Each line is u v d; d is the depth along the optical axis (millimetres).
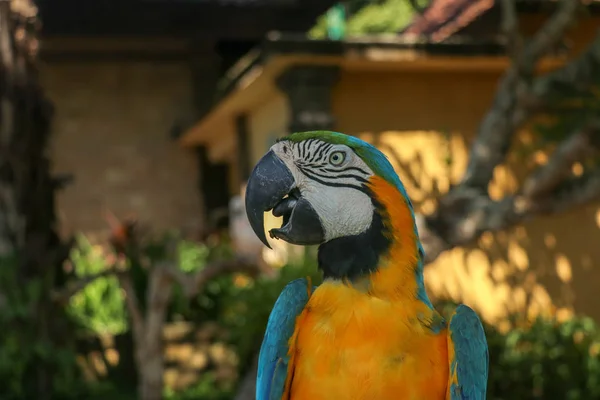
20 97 2092
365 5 4172
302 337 712
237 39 3721
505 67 2553
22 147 2107
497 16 2436
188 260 2809
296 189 720
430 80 2574
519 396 2109
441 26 2689
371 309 688
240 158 3129
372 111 2512
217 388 2518
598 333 2230
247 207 727
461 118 2594
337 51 2324
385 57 2367
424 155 2553
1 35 2066
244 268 1981
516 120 1999
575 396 2066
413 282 711
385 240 706
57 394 2219
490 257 2623
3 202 2119
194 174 3869
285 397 720
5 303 2105
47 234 2193
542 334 2188
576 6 1922
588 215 2715
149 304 1987
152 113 3820
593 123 1800
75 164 3713
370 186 706
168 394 2475
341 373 682
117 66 3787
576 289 2682
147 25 3260
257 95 2758
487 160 2049
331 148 713
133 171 3785
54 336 2176
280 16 3305
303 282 751
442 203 2062
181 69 3855
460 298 2562
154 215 3799
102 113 3762
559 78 1925
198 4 3143
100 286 2764
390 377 675
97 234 3707
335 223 705
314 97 2389
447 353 700
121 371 2549
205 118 3207
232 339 2295
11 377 2102
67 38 3539
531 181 1962
